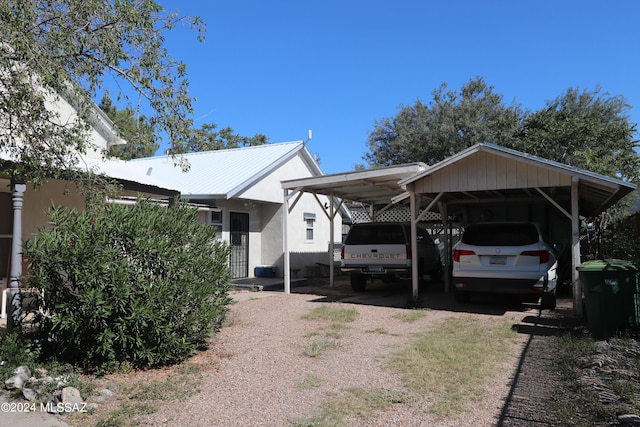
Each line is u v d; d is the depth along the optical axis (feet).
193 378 17.43
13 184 21.81
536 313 29.96
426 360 19.47
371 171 35.47
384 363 19.17
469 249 31.09
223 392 16.05
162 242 18.42
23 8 17.93
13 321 20.88
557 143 59.31
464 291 32.76
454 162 31.32
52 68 18.16
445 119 98.68
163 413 14.30
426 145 99.96
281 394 15.84
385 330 25.16
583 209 42.37
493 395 15.56
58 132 19.52
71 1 18.90
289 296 38.45
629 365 17.10
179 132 21.24
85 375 17.47
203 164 57.36
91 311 17.06
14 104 17.74
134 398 15.46
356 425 13.43
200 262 20.13
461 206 45.80
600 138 57.36
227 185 47.98
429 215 54.24
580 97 76.74
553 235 42.91
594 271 22.22
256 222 55.06
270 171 52.65
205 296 19.79
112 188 22.00
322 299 36.60
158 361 18.51
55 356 18.53
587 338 21.80
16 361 17.07
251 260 53.78
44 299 17.92
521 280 29.55
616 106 74.95
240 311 30.86
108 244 17.97
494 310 31.30
